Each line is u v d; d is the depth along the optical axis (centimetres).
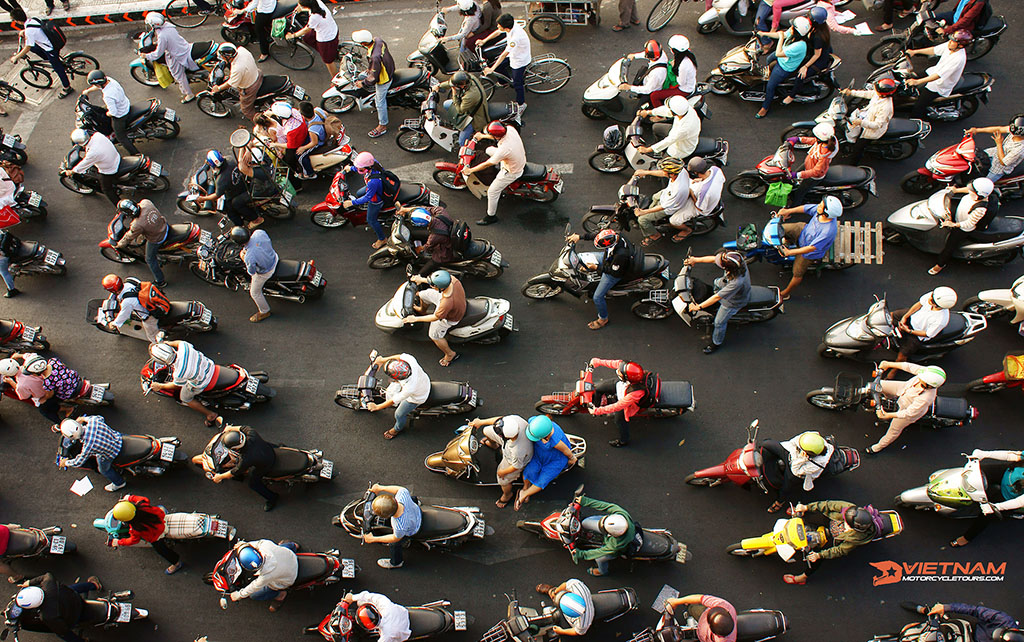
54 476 966
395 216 1132
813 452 801
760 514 909
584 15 1486
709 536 897
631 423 990
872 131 1150
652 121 1239
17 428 1010
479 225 1217
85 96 1234
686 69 1169
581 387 923
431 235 1027
